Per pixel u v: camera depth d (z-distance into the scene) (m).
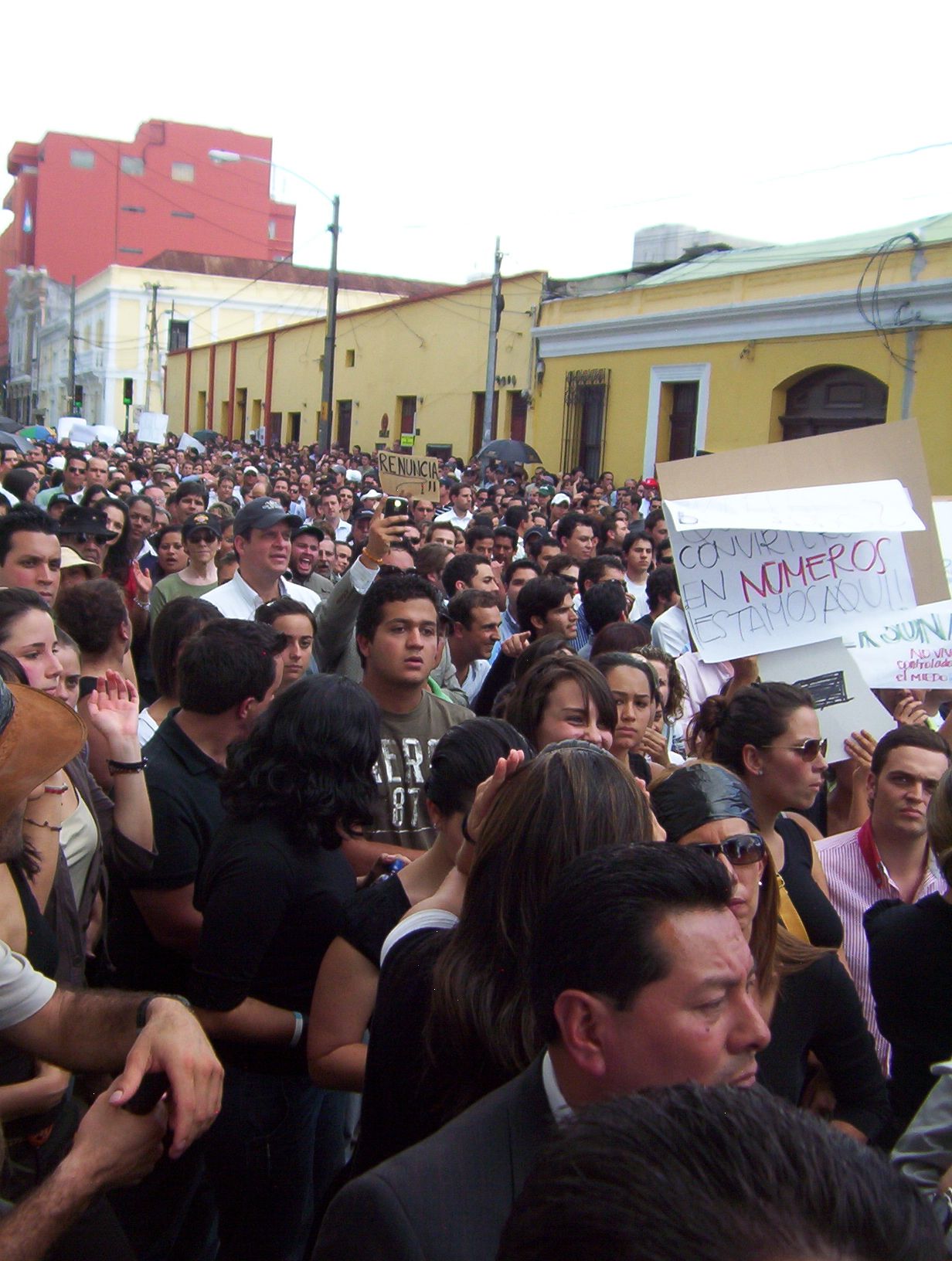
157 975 3.17
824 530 4.50
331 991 2.31
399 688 3.70
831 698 4.50
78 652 3.55
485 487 19.86
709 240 28.25
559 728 3.01
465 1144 1.45
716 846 2.20
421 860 2.39
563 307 26.31
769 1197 0.84
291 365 43.25
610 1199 0.86
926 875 3.30
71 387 59.19
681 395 23.11
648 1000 1.36
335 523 13.23
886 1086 2.54
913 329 17.95
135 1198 2.69
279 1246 2.64
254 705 3.23
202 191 77.62
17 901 2.17
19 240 84.75
